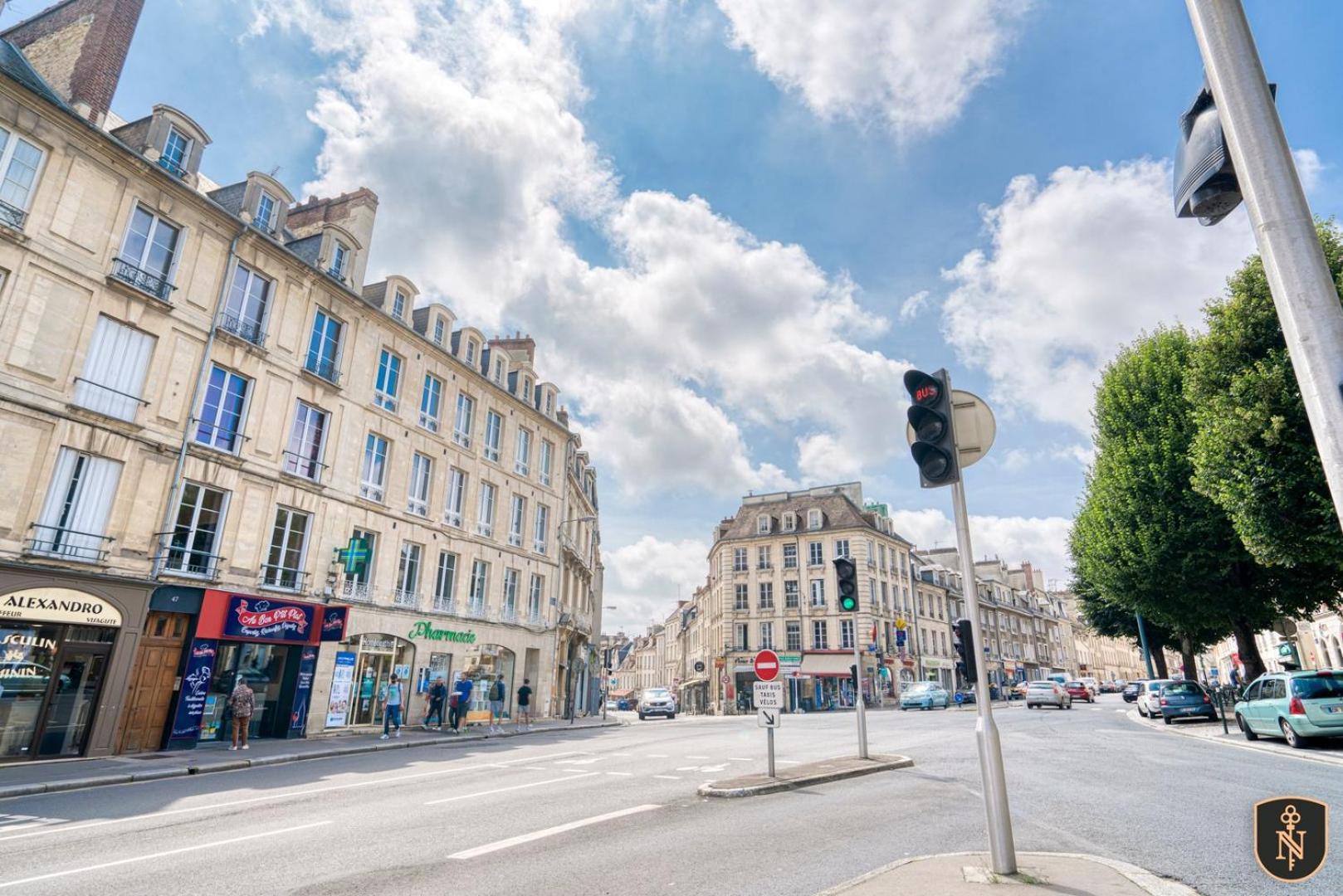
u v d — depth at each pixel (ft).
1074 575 127.44
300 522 67.97
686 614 265.95
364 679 72.43
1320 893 16.81
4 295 47.52
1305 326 7.63
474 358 95.55
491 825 26.11
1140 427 77.51
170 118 59.47
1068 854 19.81
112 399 53.26
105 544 51.75
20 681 46.62
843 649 168.76
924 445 19.44
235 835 25.03
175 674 55.16
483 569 93.30
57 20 59.47
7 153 48.57
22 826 27.04
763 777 35.68
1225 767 39.06
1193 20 9.23
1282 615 73.26
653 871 19.71
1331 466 7.19
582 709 136.15
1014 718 89.92
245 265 64.75
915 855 21.02
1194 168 9.47
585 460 140.05
